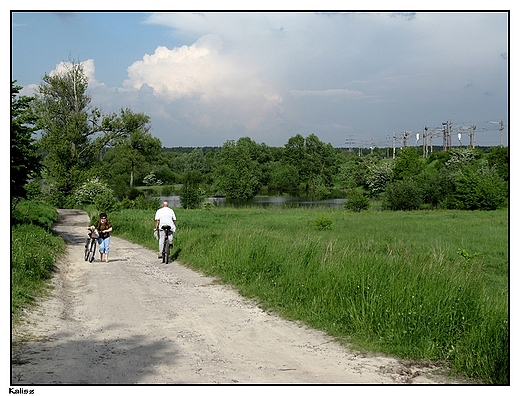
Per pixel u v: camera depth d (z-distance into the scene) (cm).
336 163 13250
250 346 715
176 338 752
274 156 13425
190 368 612
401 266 915
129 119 7569
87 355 654
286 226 3553
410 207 5997
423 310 753
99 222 1786
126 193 7706
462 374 610
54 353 655
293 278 1072
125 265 1645
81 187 6178
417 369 627
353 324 790
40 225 2600
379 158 12669
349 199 5847
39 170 2156
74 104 6931
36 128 2038
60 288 1162
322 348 709
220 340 744
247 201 9331
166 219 1691
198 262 1536
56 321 837
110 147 7669
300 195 11556
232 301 1034
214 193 10556
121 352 675
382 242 2248
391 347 700
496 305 752
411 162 8838
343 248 1288
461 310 749
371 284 865
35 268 1212
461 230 3139
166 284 1255
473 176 5947
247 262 1287
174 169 14125
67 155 6588
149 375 582
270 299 1005
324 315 856
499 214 4803
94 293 1138
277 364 635
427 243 2323
